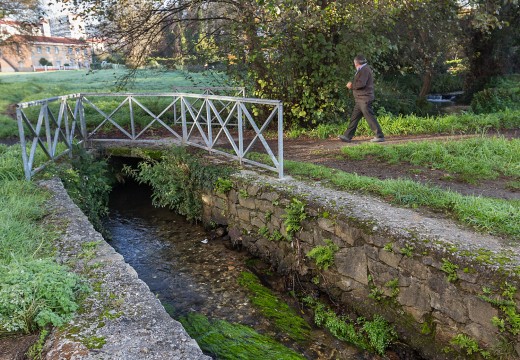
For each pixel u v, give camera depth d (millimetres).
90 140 8523
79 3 9633
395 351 3705
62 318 2594
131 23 9875
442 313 3361
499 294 2994
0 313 2566
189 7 9477
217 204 6258
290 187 5148
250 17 8484
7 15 17594
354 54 8797
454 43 15461
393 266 3697
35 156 6500
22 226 3912
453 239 3502
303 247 4707
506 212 3883
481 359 3133
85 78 25125
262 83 9258
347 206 4387
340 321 4105
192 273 5254
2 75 31281
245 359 3631
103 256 3422
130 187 8555
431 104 15344
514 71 18812
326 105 9102
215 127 10375
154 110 11562
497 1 9633
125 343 2396
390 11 8359
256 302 4570
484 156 6027
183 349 2375
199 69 10148
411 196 4484
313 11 8414
